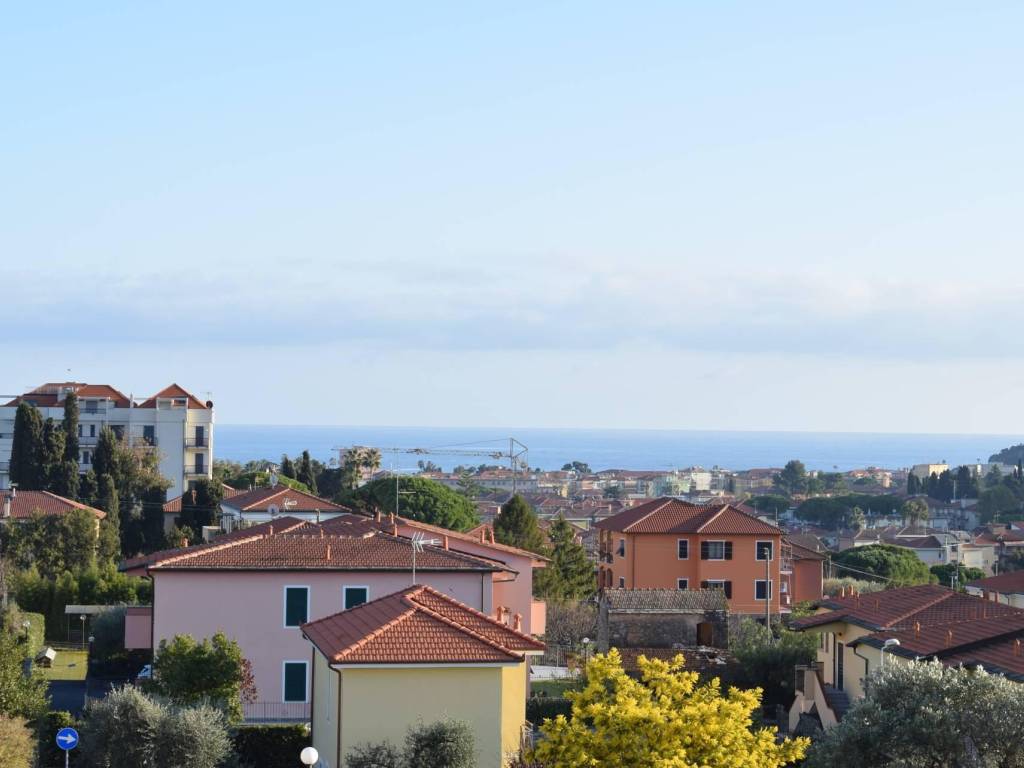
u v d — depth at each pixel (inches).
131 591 3216.0
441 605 1528.1
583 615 3129.9
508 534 4306.1
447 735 1325.0
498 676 1381.6
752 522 3919.8
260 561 2111.2
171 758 1453.0
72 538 3924.7
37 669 1915.6
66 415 5022.1
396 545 2231.8
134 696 1477.6
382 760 1323.8
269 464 7667.3
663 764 1010.1
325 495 6205.7
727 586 3873.0
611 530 4040.4
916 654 1713.8
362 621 1491.1
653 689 1128.8
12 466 4788.4
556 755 1076.5
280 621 2096.5
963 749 1279.5
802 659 2321.6
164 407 6048.2
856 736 1318.9
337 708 1371.8
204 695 1727.4
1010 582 3587.6
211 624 2086.6
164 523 4790.8
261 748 1642.5
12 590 3088.1
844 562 5201.8
